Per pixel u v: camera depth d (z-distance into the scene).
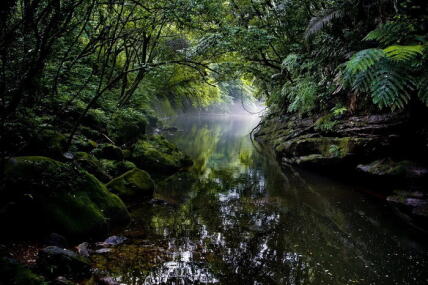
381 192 5.70
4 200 3.14
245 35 7.78
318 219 4.56
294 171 8.12
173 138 14.62
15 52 3.15
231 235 3.97
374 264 3.28
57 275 2.63
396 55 3.91
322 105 8.41
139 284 2.77
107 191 4.32
